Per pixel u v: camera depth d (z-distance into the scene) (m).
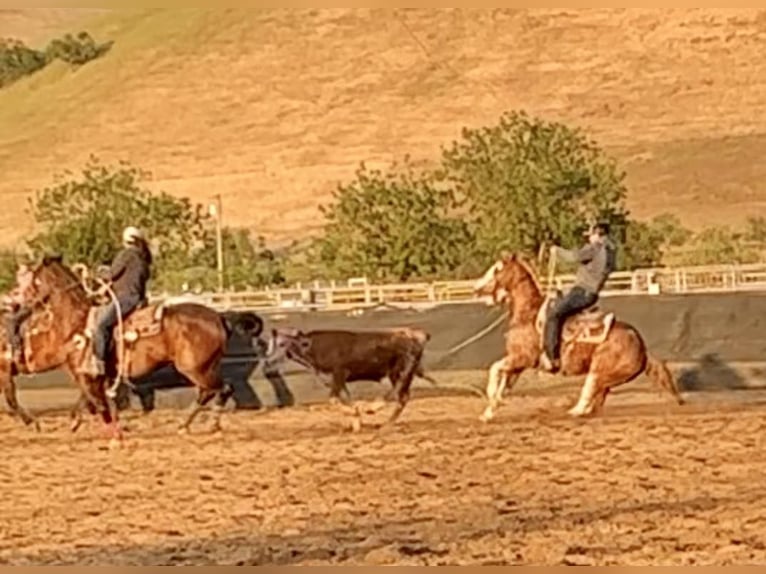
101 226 46.22
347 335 19.11
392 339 19.22
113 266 18.83
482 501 13.46
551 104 56.50
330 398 20.98
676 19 56.09
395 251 44.72
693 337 22.42
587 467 15.13
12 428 20.19
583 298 18.83
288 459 16.31
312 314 23.16
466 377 22.41
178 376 21.61
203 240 49.41
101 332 18.62
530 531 11.91
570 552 11.03
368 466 15.61
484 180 45.03
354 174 56.59
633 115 55.72
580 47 56.75
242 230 55.34
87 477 15.62
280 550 11.52
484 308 22.45
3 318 19.41
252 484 14.77
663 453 15.86
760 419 18.42
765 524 11.91
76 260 45.53
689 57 55.97
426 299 30.98
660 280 31.56
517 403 20.97
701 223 51.78
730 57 55.53
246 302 31.59
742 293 22.36
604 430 17.73
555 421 18.75
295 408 21.44
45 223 54.19
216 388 19.03
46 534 12.62
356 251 45.25
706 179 53.34
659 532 11.71
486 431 17.98
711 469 14.80
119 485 15.02
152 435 18.95
